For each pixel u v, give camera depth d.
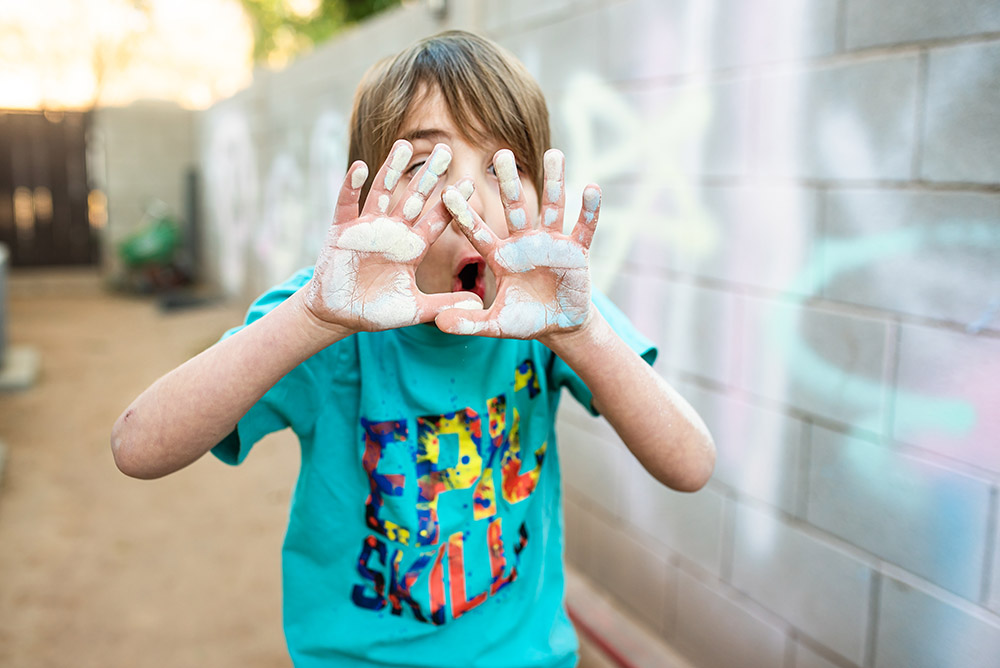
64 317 7.80
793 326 1.79
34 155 9.59
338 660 1.09
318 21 9.65
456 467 1.08
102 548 3.06
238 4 11.14
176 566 2.93
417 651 1.08
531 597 1.14
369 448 1.07
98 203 9.94
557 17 2.58
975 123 1.38
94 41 13.22
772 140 1.81
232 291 8.44
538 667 1.13
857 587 1.67
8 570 2.87
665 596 2.26
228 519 3.34
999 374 1.36
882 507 1.60
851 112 1.61
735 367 1.97
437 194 1.01
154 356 6.22
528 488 1.14
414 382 1.07
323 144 5.38
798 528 1.81
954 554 1.46
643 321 2.31
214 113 8.68
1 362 5.39
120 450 0.96
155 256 9.11
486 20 2.99
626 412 1.00
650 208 2.24
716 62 1.96
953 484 1.46
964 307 1.42
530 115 1.07
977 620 1.43
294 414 1.07
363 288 0.87
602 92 2.40
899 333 1.54
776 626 1.89
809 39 1.69
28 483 3.68
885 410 1.58
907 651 1.57
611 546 2.49
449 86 1.00
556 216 0.89
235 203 8.04
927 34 1.45
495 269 0.89
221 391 0.91
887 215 1.55
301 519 1.11
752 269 1.90
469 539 1.08
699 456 1.05
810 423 1.76
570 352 0.95
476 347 1.10
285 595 1.12
